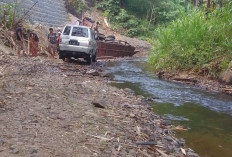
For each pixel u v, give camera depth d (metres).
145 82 12.03
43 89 7.75
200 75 12.97
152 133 5.63
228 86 11.38
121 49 23.89
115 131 5.21
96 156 4.11
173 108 8.20
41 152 3.99
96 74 12.24
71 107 6.32
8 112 5.49
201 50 13.49
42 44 17.64
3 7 16.89
